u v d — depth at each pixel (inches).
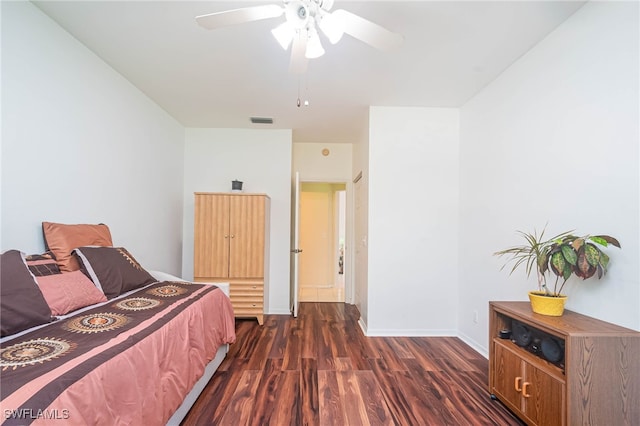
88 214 89.4
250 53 90.5
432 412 73.7
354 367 97.2
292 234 174.4
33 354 43.3
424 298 129.6
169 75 104.3
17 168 67.2
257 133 162.9
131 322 58.9
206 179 160.7
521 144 91.1
